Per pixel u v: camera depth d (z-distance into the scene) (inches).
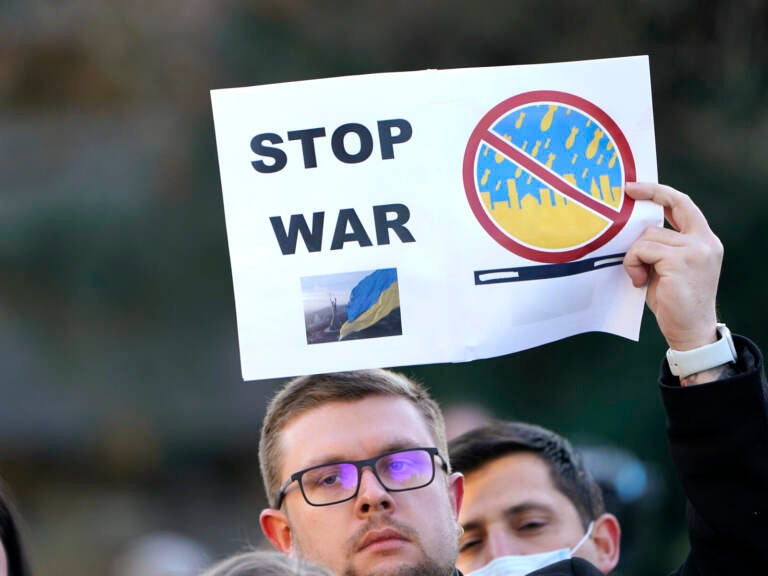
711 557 263.6
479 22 930.7
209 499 1294.3
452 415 528.1
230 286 1151.6
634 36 849.5
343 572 267.7
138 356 1204.5
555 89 278.8
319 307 272.8
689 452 262.1
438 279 274.2
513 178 277.3
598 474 439.8
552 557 331.0
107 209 1155.9
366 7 981.8
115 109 1177.4
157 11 1114.1
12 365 1224.2
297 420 278.2
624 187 278.7
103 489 1299.2
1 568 274.5
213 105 274.7
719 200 813.2
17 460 1280.8
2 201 1191.6
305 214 274.1
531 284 276.1
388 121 275.4
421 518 269.7
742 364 264.4
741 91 815.1
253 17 1039.0
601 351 795.4
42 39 1174.3
